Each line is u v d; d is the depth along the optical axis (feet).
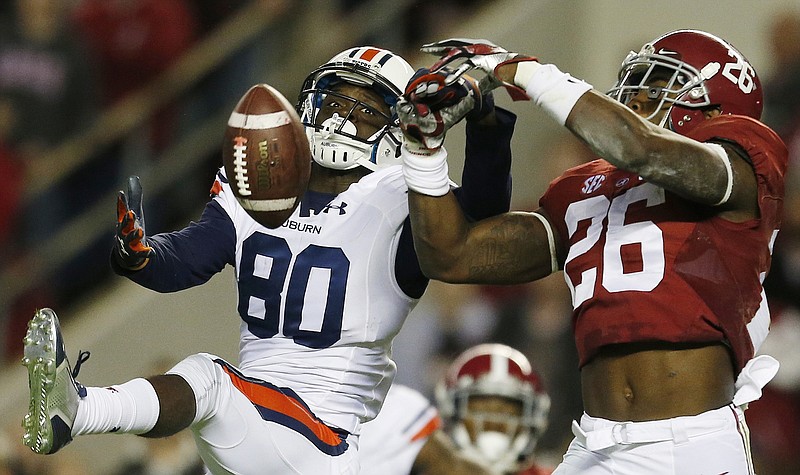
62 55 89.45
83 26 92.79
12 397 85.97
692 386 36.73
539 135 92.12
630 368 37.24
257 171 36.96
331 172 42.32
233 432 38.65
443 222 38.27
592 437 37.45
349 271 41.06
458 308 86.43
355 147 41.39
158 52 93.56
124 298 88.17
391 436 54.70
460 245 38.93
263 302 41.37
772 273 80.23
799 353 78.48
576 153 91.09
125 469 75.25
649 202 38.01
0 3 89.30
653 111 39.55
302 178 37.60
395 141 42.32
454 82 36.32
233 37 90.07
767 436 78.38
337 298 40.98
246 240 41.70
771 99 86.84
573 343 82.33
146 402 36.78
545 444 80.28
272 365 41.04
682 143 35.65
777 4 94.43
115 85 93.61
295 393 40.16
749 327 38.14
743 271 37.35
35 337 35.27
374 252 41.24
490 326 85.25
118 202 38.63
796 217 80.64
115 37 93.09
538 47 95.14
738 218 37.37
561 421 80.89
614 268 37.68
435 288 87.04
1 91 88.22
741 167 37.14
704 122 38.42
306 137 37.96
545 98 36.09
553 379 81.92
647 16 95.61
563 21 96.12
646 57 39.52
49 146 89.10
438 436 56.03
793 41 88.12
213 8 95.71
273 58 90.48
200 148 89.15
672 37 39.78
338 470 40.19
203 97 90.17
